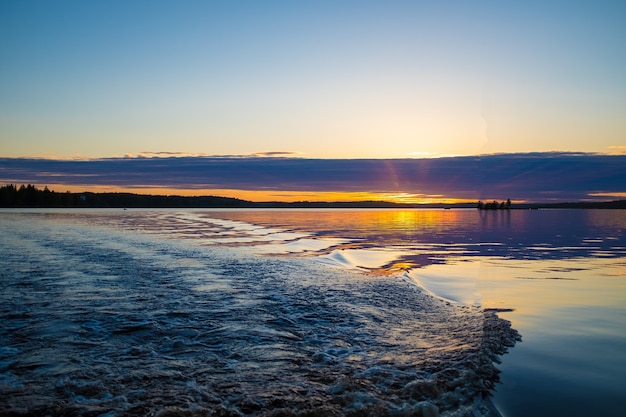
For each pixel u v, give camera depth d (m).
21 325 4.84
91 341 4.32
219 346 4.21
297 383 3.36
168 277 8.04
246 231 20.70
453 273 8.76
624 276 8.05
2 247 13.07
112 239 15.94
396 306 6.00
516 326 5.01
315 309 5.74
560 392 3.28
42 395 3.11
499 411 2.98
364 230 20.77
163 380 3.39
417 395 3.18
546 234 16.61
